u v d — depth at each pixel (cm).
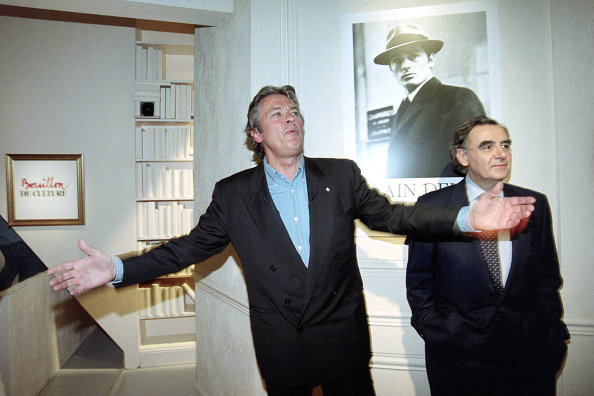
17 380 249
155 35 369
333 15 195
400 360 188
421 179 185
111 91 338
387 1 191
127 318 331
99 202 336
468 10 182
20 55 329
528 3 179
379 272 190
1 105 327
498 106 179
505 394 140
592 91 170
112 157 338
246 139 203
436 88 184
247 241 136
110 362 345
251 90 196
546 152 177
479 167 142
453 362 145
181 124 354
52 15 331
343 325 129
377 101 190
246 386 208
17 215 326
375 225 138
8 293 239
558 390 171
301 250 135
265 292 132
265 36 197
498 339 140
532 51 179
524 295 141
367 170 191
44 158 328
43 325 296
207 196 256
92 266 123
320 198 135
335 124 195
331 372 127
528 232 142
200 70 269
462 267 144
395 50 188
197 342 282
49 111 332
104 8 209
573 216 171
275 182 142
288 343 128
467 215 116
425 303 154
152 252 136
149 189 340
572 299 171
